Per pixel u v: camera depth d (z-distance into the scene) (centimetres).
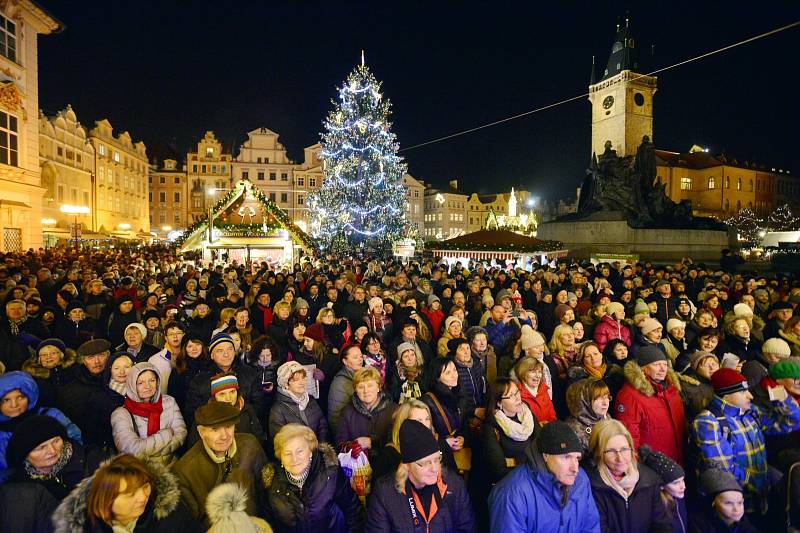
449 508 310
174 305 815
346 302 991
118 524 241
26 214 2338
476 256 1739
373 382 418
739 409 375
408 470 296
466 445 441
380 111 3475
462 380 511
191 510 296
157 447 374
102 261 1770
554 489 288
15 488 272
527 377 440
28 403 340
